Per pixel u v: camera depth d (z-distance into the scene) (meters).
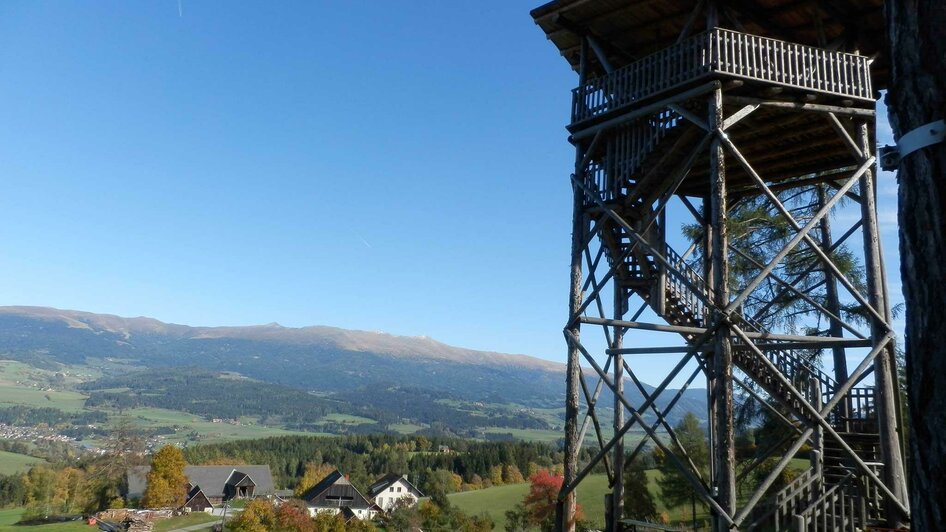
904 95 3.30
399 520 63.88
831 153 13.66
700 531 28.69
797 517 10.33
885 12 3.54
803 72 10.91
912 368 3.11
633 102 11.57
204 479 100.19
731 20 11.70
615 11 12.54
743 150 13.73
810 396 13.70
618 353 12.34
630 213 12.45
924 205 3.12
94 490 85.81
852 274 20.81
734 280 22.84
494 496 74.56
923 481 2.99
